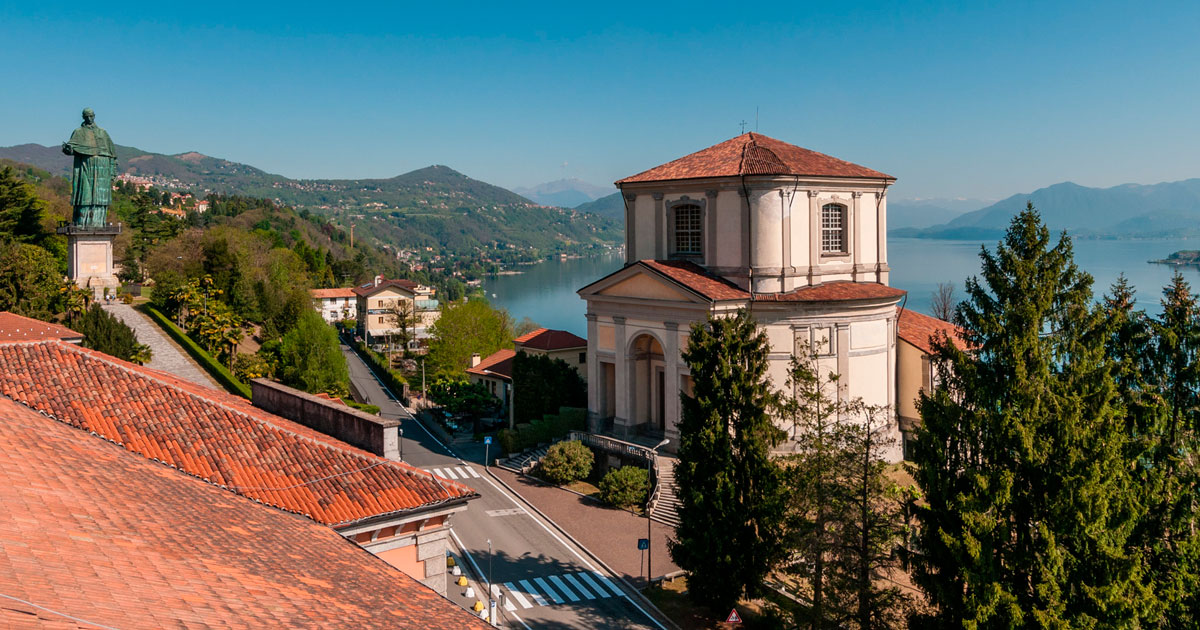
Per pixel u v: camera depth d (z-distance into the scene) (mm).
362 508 22734
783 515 38750
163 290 105000
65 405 24266
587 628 39469
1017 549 28266
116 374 26875
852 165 62062
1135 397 32906
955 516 29062
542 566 46750
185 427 24797
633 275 59250
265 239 181500
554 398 69500
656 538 50188
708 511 39562
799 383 41781
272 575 15141
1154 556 29781
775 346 55969
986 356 30344
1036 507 28141
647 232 62469
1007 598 27016
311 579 15859
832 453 35938
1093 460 26672
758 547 38688
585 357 86438
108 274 108312
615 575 45281
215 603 12195
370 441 28047
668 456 57625
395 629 14188
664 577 44875
